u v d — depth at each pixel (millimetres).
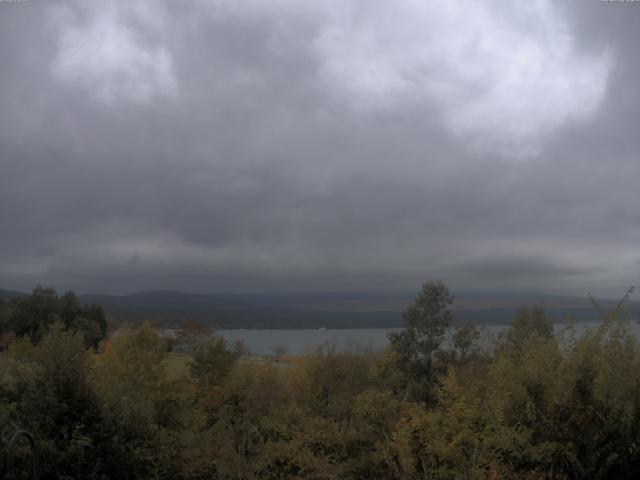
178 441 12039
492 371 9891
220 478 13156
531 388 8820
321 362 27859
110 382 11719
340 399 23500
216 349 26609
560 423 8570
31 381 9695
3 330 51719
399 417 12469
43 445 8578
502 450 8672
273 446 14484
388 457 10523
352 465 11953
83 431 9578
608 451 8109
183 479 11367
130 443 10109
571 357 9023
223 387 24500
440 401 10336
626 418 8141
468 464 9195
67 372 9867
